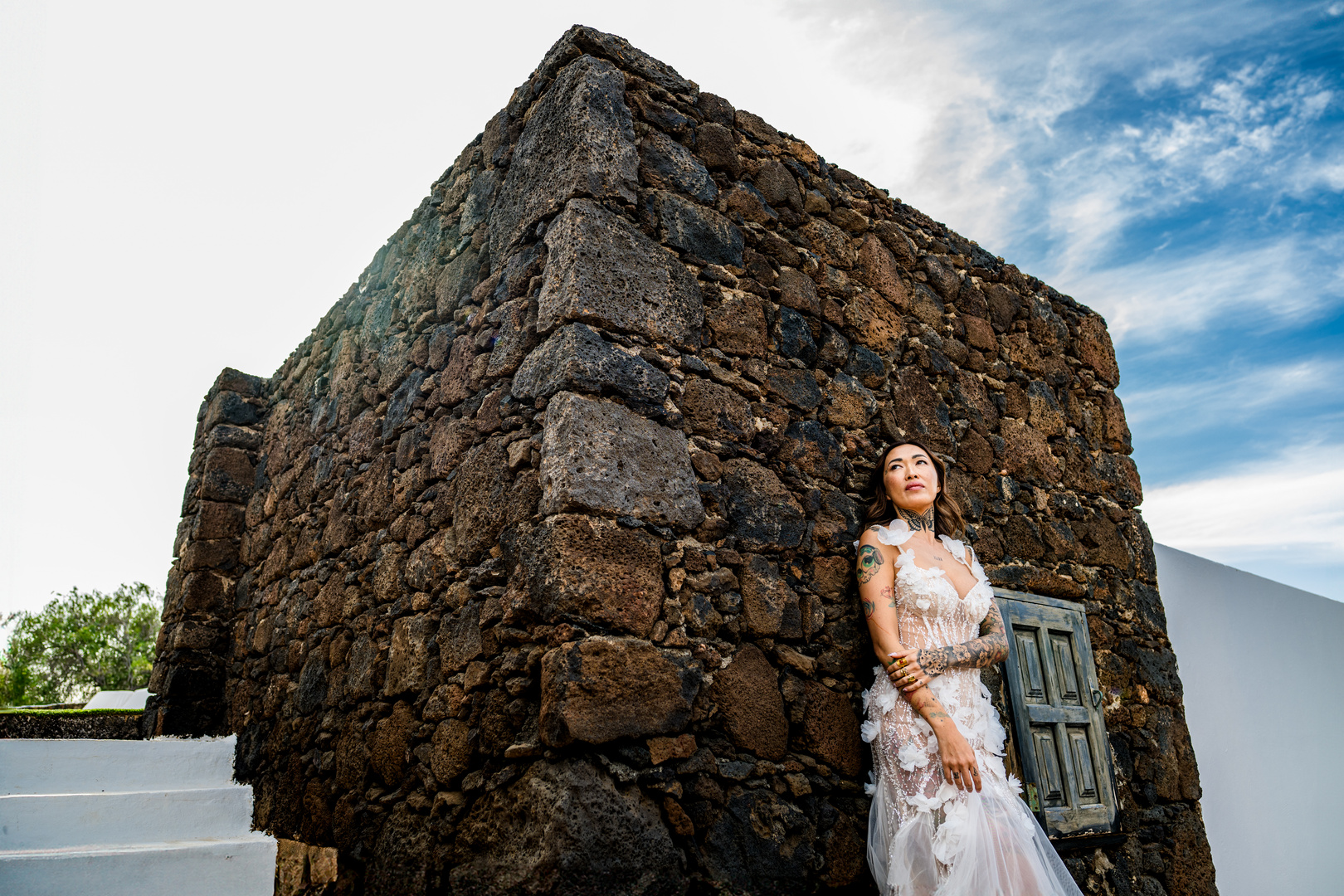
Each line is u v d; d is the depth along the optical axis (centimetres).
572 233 229
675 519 221
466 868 201
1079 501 367
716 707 217
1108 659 348
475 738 216
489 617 220
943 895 202
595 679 192
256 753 364
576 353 216
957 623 239
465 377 271
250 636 416
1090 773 314
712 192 272
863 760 246
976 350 347
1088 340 407
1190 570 548
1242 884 479
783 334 275
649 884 187
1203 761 493
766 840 215
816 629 249
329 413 387
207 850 247
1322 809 559
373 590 299
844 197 321
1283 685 577
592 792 184
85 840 272
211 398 508
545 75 271
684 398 238
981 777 217
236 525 470
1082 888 300
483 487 240
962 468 320
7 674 1967
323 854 264
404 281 344
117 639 2114
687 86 283
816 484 268
